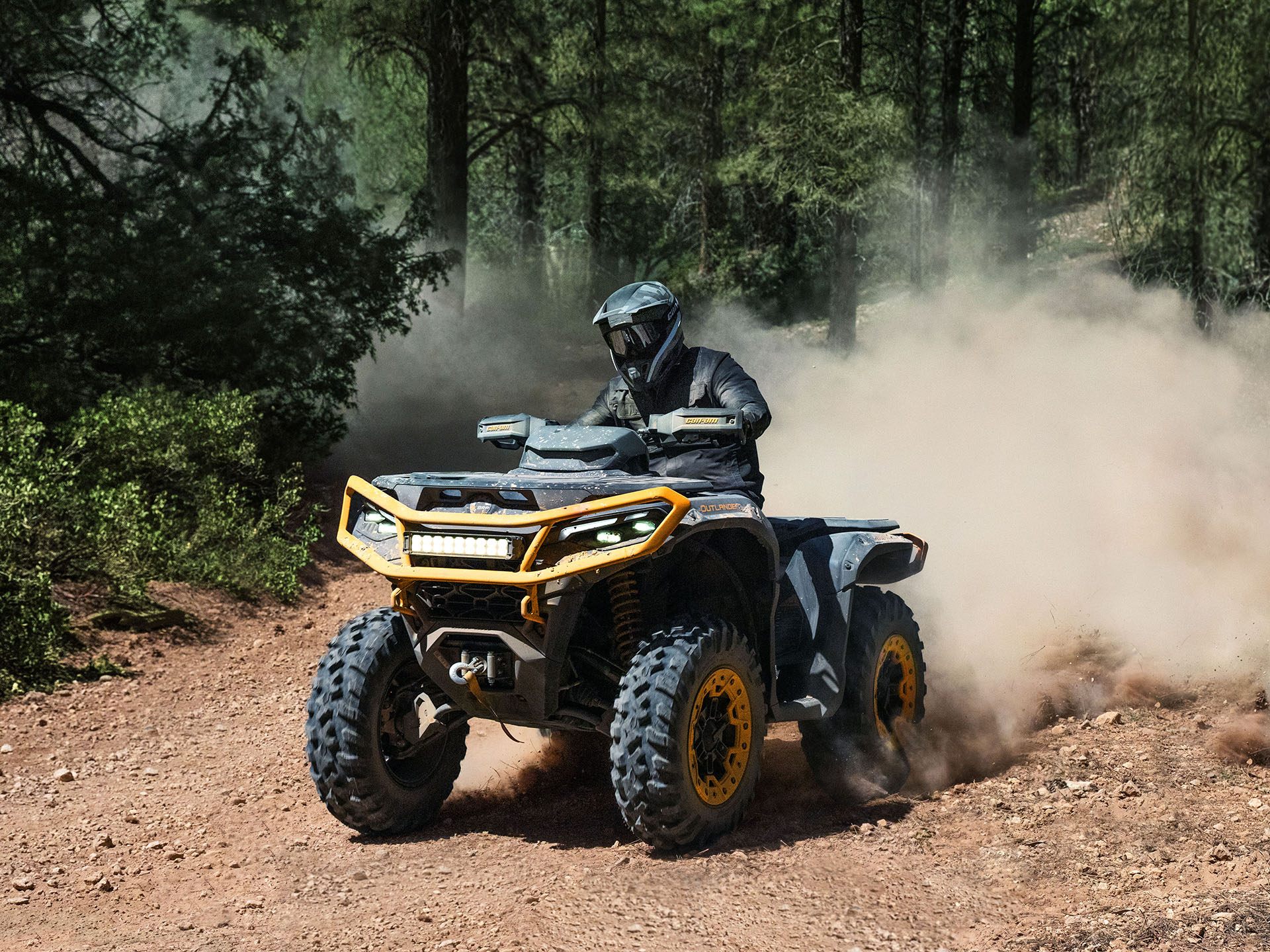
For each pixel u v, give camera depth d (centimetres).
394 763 508
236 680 826
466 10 2159
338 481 1482
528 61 2427
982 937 369
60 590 920
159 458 1105
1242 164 1620
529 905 408
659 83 2706
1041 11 2795
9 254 1262
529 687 460
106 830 537
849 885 415
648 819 444
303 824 536
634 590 477
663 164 3366
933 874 426
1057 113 3528
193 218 1409
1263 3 1527
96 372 1305
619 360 515
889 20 2473
